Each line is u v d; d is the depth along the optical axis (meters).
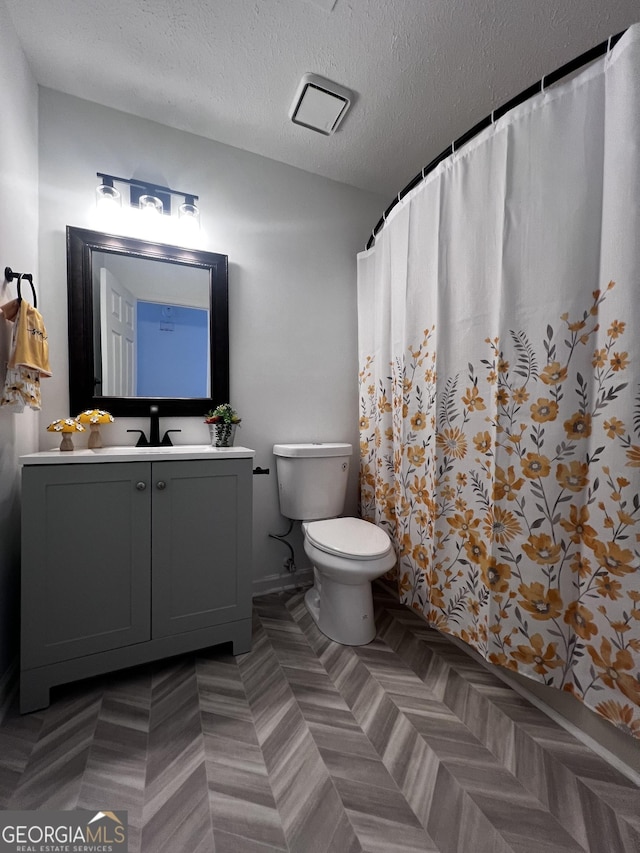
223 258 1.80
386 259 1.82
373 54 1.37
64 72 1.44
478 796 0.90
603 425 0.95
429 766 0.98
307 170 2.02
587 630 1.00
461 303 1.33
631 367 0.89
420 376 1.54
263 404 1.94
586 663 1.00
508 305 1.14
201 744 1.03
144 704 1.18
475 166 1.26
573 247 1.01
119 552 1.25
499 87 1.50
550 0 1.18
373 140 1.80
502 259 1.14
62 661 1.17
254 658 1.42
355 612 1.51
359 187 2.17
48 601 1.16
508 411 1.16
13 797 0.88
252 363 1.91
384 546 1.48
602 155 0.95
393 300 1.76
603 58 0.94
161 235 1.70
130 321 1.65
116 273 1.62
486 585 1.22
